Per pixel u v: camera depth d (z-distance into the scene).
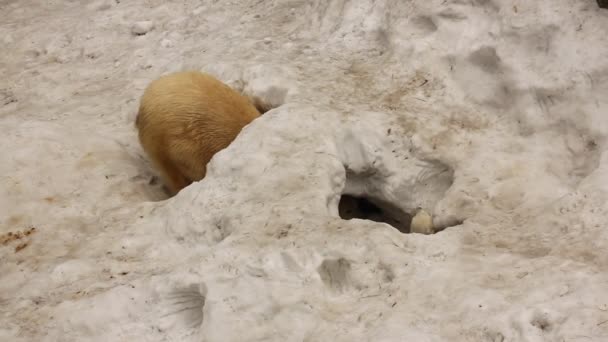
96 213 5.38
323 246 4.20
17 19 9.92
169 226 4.89
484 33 5.67
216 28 8.21
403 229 5.59
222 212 4.73
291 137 5.20
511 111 5.31
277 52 6.88
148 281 4.33
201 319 4.16
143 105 5.76
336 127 5.32
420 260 4.09
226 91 5.76
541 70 5.24
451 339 3.52
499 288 3.76
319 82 6.10
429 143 5.21
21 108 7.53
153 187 5.98
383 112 5.54
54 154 6.00
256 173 4.92
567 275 3.74
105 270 4.63
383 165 5.20
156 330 4.12
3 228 5.29
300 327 3.79
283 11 8.03
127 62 8.07
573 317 3.43
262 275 4.11
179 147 5.62
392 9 6.45
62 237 5.12
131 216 5.18
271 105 6.16
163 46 8.16
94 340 4.11
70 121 6.91
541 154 4.92
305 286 4.02
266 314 3.90
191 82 5.69
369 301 3.89
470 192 4.73
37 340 4.15
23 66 8.60
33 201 5.52
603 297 3.52
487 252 4.12
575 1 5.36
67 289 4.51
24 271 4.80
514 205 4.55
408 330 3.61
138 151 6.43
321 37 6.95
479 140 5.19
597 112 4.88
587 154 4.82
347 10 6.86
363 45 6.52
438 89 5.70
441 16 6.00
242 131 5.36
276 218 4.50
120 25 8.98
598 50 5.06
